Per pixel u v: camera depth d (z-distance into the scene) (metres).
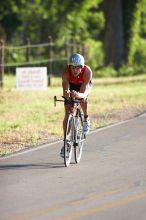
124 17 103.38
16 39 130.62
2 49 58.16
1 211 17.98
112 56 99.06
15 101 50.69
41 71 59.34
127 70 96.75
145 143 30.81
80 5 120.12
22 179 22.50
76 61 25.00
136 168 24.48
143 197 19.67
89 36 130.62
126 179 22.39
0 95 53.09
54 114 42.84
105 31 99.88
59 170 24.14
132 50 104.38
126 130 35.28
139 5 103.75
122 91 61.72
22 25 132.50
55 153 27.89
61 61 91.75
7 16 134.25
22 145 30.45
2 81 58.47
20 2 127.00
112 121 39.31
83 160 26.34
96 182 21.92
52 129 35.50
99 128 36.12
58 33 122.88
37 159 26.48
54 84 68.94
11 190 20.72
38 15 125.12
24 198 19.59
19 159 26.56
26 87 58.53
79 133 25.75
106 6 99.31
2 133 34.16
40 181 22.14
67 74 25.41
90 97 54.53
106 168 24.53
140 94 57.84
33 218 17.19
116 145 30.17
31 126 36.91
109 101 51.31
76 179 22.47
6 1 126.69
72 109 24.88
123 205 18.69
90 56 112.19
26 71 58.50
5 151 28.70
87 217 17.33
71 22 123.25
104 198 19.58
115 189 20.81
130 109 46.00
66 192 20.41
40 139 32.34
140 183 21.72
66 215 17.55
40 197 19.70
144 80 80.56
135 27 104.31
